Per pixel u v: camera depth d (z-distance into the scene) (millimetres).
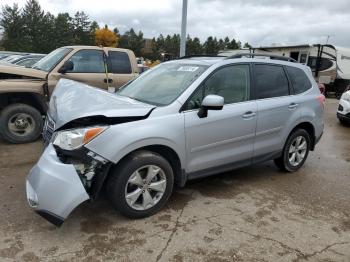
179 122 4145
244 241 3711
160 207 4184
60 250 3439
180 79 4637
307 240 3787
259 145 5113
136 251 3471
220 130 4539
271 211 4406
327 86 22703
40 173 3582
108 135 3654
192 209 4355
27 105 7016
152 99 4496
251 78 5031
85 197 3518
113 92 5156
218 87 4629
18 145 6902
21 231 3723
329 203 4727
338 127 10633
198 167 4469
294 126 5527
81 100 4199
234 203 4582
